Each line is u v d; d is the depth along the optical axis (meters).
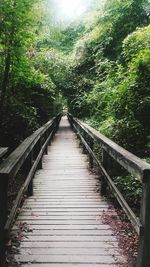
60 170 7.39
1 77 8.66
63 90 16.67
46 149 9.67
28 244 3.54
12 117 9.02
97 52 14.61
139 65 7.25
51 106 14.23
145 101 7.01
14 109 9.16
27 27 7.67
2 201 2.53
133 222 2.89
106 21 13.95
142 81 7.30
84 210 4.65
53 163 8.21
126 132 7.03
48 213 4.52
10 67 8.52
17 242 3.58
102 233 3.86
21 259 3.21
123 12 13.15
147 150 6.59
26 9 7.13
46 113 12.96
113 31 13.81
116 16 13.41
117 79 10.05
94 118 12.93
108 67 12.52
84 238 3.72
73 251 3.39
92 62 15.83
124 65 11.57
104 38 14.39
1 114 8.59
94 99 12.45
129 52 9.09
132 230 3.94
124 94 7.45
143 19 12.97
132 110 7.25
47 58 14.11
